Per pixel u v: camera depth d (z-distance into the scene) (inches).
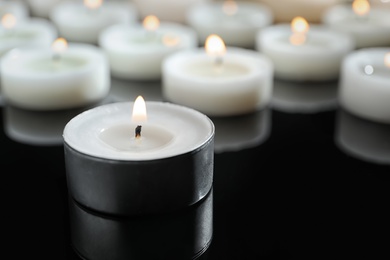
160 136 9.0
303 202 9.2
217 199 9.2
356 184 9.6
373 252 8.3
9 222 8.7
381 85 11.1
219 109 11.4
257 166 10.0
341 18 15.9
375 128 11.1
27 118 11.3
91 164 8.2
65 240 8.3
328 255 8.2
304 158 10.2
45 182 9.5
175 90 11.5
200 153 8.4
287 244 8.4
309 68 13.0
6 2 17.4
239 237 8.4
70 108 11.6
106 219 8.4
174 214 8.5
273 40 14.0
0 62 12.3
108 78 12.3
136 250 8.1
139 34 14.4
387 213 9.0
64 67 12.3
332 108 11.9
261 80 11.5
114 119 9.3
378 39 15.0
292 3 16.9
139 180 8.2
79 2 17.4
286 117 11.5
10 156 10.2
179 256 8.0
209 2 17.9
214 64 12.4
